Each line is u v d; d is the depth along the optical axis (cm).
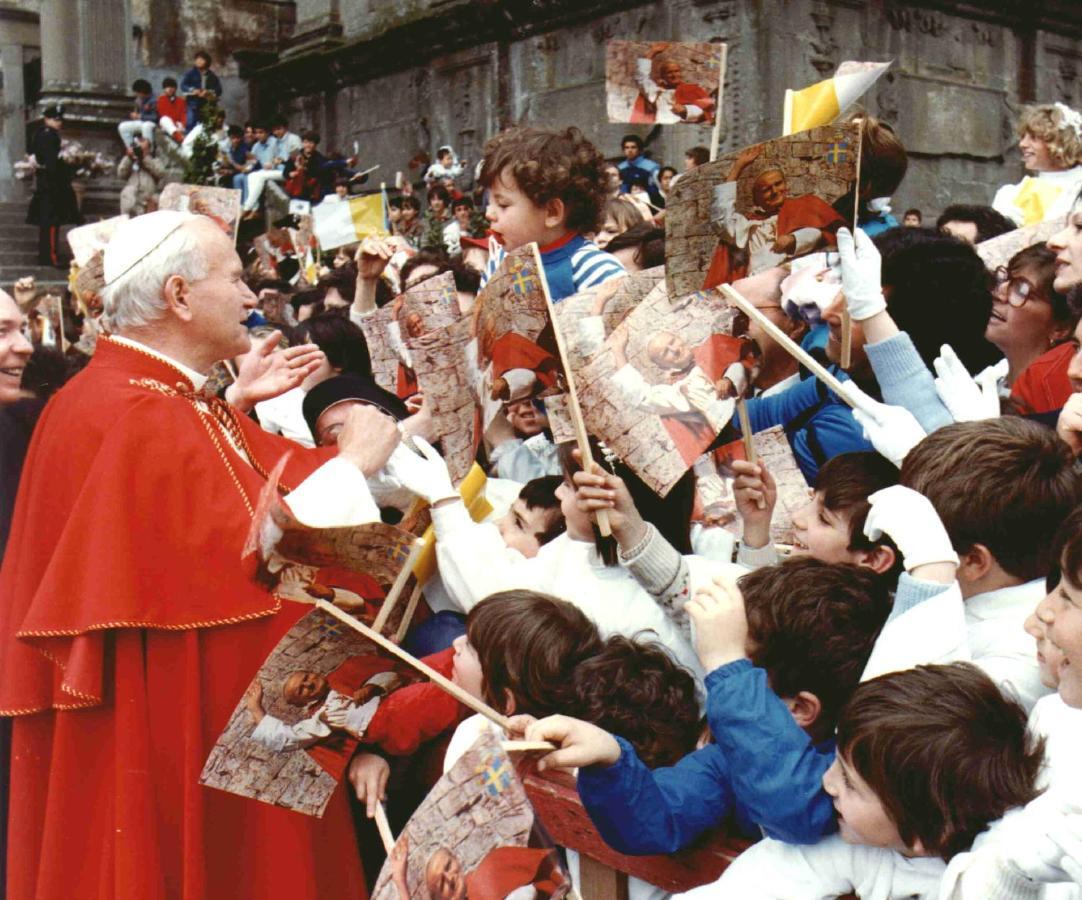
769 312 294
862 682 175
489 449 363
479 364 248
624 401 246
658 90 309
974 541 203
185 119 1864
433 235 1226
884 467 232
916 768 162
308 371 297
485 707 201
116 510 246
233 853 253
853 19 1338
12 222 2014
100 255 338
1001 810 162
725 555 275
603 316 256
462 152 1700
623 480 262
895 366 253
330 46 1966
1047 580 172
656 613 247
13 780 264
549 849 172
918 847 168
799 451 299
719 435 269
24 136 2331
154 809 247
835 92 280
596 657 217
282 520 198
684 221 232
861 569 211
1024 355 327
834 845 185
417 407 327
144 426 253
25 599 261
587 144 356
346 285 577
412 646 272
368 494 234
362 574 216
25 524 271
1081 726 173
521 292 233
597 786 191
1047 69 1557
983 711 166
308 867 252
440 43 1717
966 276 284
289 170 1673
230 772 222
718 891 189
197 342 271
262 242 980
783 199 236
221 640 252
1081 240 287
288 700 220
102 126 1967
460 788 174
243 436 279
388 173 1852
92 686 242
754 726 187
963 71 1465
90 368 271
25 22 2327
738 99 1280
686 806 198
